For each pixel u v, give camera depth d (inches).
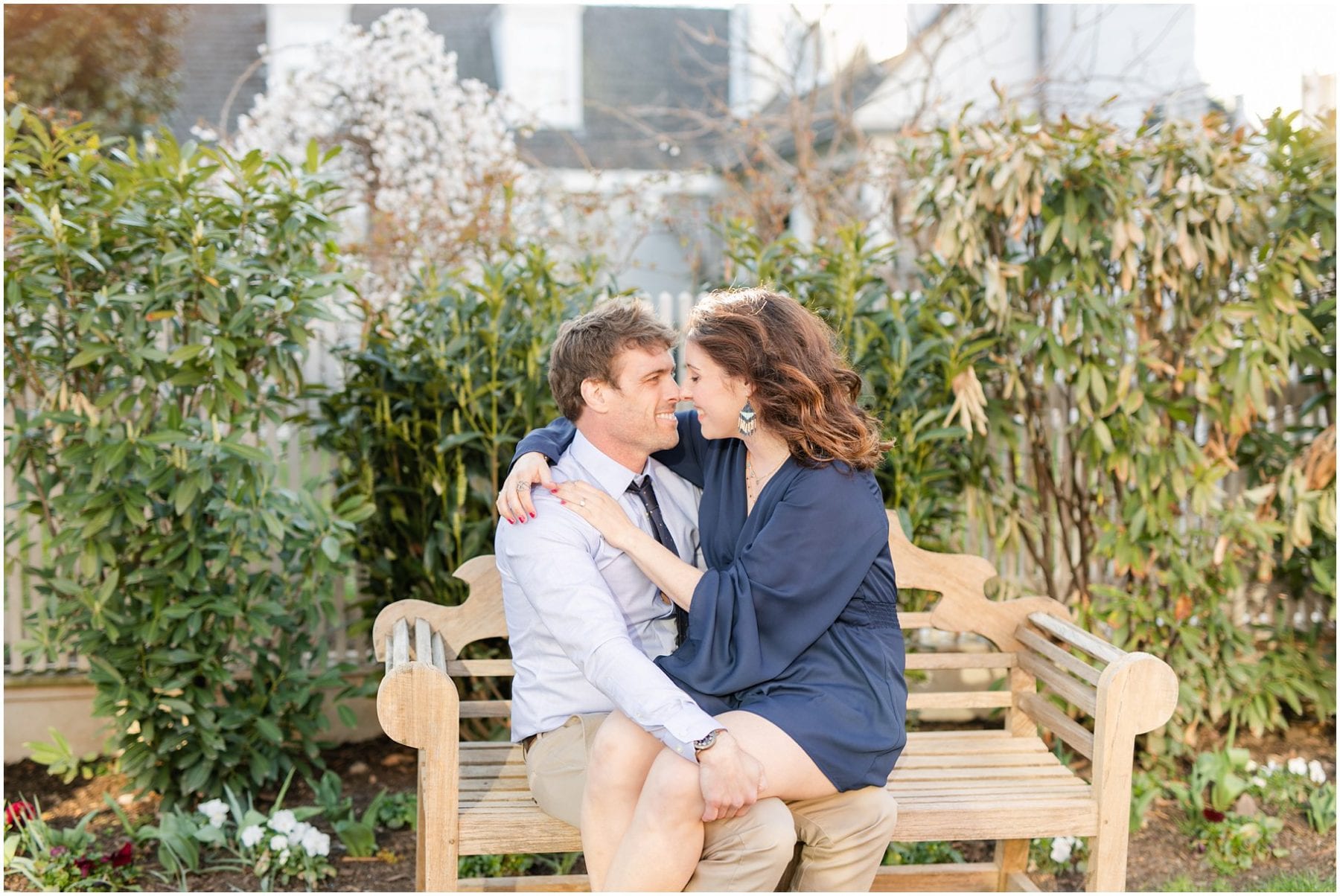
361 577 150.6
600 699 88.5
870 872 83.6
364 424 139.6
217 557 130.2
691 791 76.7
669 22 465.1
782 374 86.0
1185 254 133.8
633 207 237.3
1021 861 109.9
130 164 121.5
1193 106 243.4
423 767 102.0
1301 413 156.5
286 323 125.0
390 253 198.5
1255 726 144.3
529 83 433.4
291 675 129.5
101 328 119.7
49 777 140.4
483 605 104.7
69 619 128.1
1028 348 136.6
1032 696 109.0
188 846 114.3
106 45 388.2
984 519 149.0
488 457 137.9
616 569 90.1
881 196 225.3
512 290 136.2
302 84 261.7
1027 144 131.6
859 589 87.5
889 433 137.6
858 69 285.9
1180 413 140.6
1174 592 141.7
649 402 89.0
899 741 84.4
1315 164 139.2
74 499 121.0
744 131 230.4
